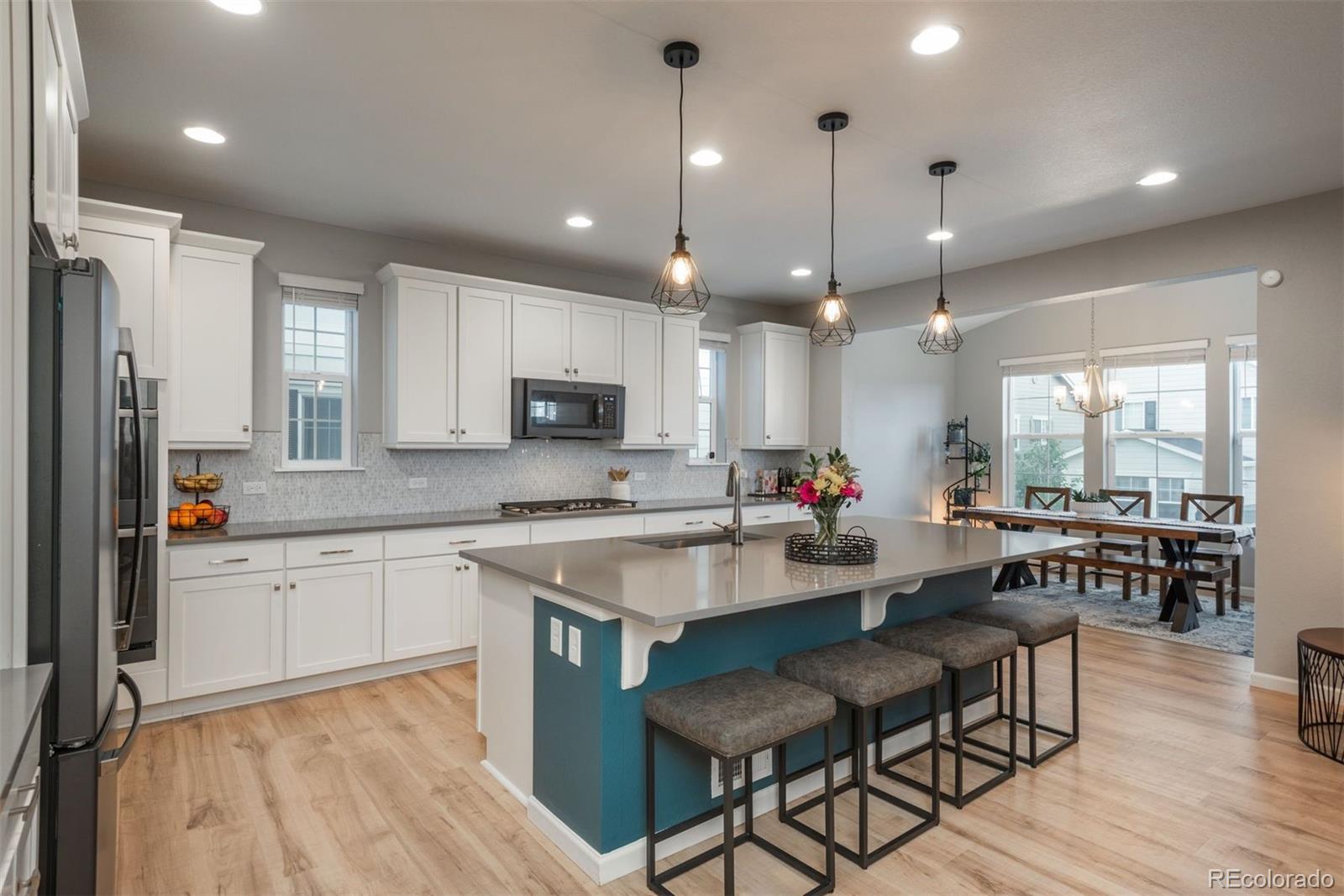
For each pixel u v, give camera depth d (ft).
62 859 5.08
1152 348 21.71
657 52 7.68
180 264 11.26
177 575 10.59
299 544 11.61
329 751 9.67
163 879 6.85
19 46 4.80
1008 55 7.73
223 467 12.53
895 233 13.99
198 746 9.78
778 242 14.71
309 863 7.14
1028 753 9.72
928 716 10.25
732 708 6.56
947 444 25.61
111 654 5.69
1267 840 7.59
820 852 7.43
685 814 7.57
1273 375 12.17
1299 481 11.91
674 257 8.70
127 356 6.37
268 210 12.75
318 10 6.93
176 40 7.44
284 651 11.50
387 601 12.48
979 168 10.81
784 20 7.12
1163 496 21.70
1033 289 15.57
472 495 15.52
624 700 7.13
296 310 13.48
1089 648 14.80
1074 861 7.22
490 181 11.37
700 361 20.11
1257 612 12.38
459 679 12.60
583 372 16.06
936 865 7.16
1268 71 8.02
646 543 10.90
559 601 7.57
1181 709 11.35
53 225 5.58
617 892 6.79
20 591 4.92
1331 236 11.60
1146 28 7.20
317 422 13.75
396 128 9.51
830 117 9.11
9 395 4.83
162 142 9.91
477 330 14.52
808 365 21.20
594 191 11.81
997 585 20.92
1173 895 6.66
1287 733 10.37
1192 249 13.15
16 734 3.64
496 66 7.97
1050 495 24.02
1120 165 10.69
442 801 8.36
